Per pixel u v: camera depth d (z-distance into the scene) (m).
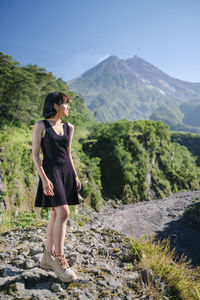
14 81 60.00
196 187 96.00
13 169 29.86
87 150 74.62
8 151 30.92
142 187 74.06
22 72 66.44
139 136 81.62
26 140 40.72
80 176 54.50
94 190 55.12
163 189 81.56
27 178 31.83
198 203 63.31
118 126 78.38
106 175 71.31
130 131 79.69
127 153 72.31
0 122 48.38
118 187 69.38
